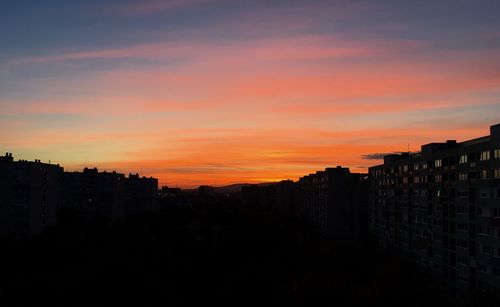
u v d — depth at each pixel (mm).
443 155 82125
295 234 138625
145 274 77188
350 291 73625
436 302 68000
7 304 64188
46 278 76375
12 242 95875
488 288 61156
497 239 62531
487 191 65500
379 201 125938
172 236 130875
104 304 65500
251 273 83375
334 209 161500
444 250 81188
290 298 71688
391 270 81250
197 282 78750
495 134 64125
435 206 85312
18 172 111938
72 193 179125
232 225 165875
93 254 95188
